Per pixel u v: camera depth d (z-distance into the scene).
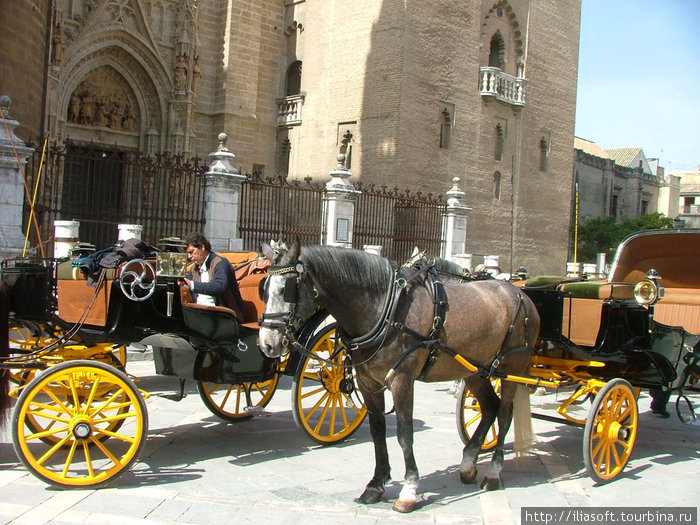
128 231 12.68
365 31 27.38
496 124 30.78
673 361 7.46
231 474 6.48
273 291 5.49
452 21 28.14
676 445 8.46
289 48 30.80
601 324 7.20
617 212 54.97
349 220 17.28
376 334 5.76
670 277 9.25
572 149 35.47
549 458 7.58
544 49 33.25
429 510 5.80
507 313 6.62
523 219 32.41
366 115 27.14
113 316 6.27
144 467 6.54
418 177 26.89
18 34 17.59
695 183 76.88
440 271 7.30
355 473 6.71
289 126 30.22
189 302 6.83
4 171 11.41
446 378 6.29
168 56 26.52
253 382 7.21
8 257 11.22
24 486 5.86
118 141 25.77
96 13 24.16
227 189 14.70
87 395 6.41
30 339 7.68
